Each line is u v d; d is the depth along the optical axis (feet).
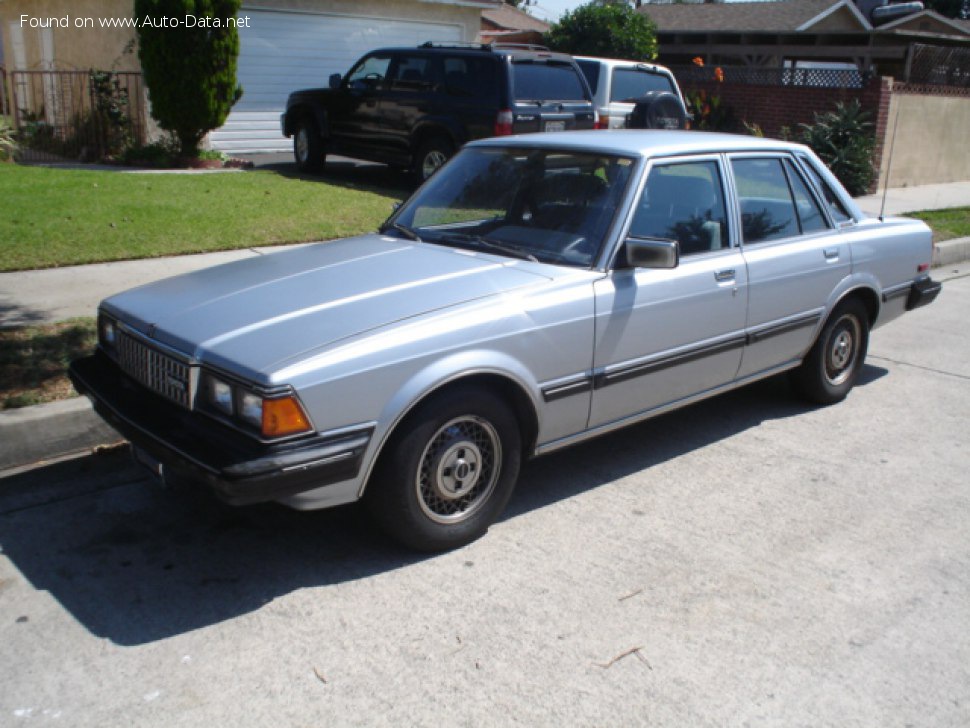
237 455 11.57
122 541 13.84
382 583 12.82
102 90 47.93
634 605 12.46
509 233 15.90
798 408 20.48
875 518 15.24
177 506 14.97
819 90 56.39
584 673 11.02
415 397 12.46
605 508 15.33
